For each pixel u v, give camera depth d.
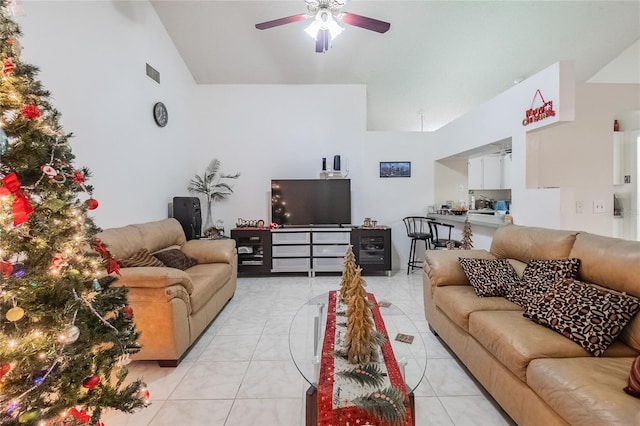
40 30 2.23
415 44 4.36
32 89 1.30
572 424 1.20
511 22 4.01
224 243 3.74
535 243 2.36
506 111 3.43
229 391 1.99
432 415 1.75
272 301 3.72
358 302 1.52
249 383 2.07
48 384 1.17
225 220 5.28
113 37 3.05
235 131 5.24
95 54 2.79
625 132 4.34
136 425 1.69
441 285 2.62
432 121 6.10
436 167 5.36
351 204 5.30
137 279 2.14
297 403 1.87
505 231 2.74
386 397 1.26
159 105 3.94
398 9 3.86
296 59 4.69
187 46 4.46
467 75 4.92
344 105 5.25
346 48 4.45
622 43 4.36
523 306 2.06
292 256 4.81
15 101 1.18
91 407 1.29
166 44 4.17
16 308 1.07
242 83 5.20
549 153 3.57
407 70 4.86
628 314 1.54
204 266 3.41
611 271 1.72
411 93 5.34
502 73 4.86
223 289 3.32
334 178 5.11
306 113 5.25
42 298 1.17
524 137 3.15
